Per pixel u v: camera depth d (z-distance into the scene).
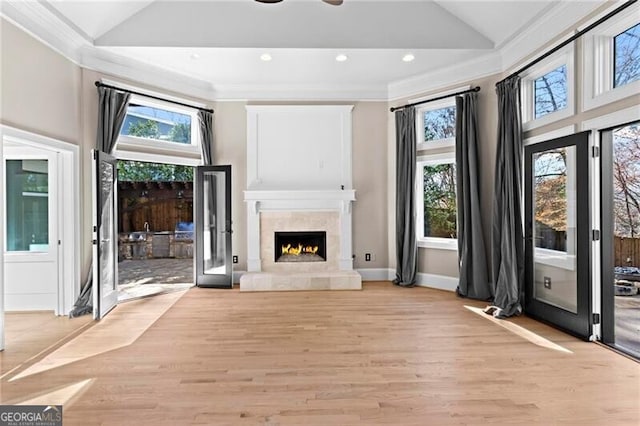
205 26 4.56
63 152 4.25
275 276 5.47
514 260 4.27
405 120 5.68
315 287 5.47
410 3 4.68
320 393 2.43
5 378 2.67
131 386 2.54
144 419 2.15
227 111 5.88
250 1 4.59
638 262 4.79
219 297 5.06
